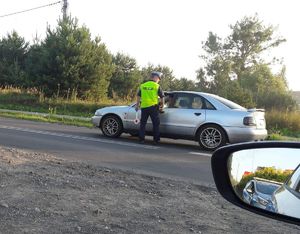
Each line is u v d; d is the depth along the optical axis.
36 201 5.82
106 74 35.16
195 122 12.80
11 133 14.20
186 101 13.12
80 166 8.23
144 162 9.98
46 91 33.31
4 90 34.03
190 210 6.03
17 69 40.59
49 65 33.38
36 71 34.06
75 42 33.66
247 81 56.09
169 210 5.94
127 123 13.82
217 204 6.45
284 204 2.78
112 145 12.45
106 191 6.57
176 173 8.86
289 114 22.45
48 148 11.26
